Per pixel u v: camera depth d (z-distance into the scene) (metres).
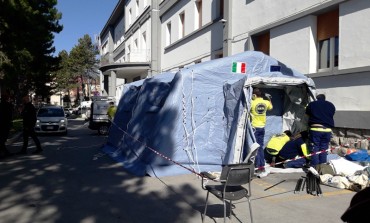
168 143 8.59
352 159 8.24
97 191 6.94
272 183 7.32
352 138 9.22
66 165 9.80
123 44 40.81
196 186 7.24
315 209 5.65
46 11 26.67
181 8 22.69
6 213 5.59
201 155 8.77
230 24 15.44
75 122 34.31
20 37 19.88
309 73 10.76
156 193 6.75
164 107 8.83
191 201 6.21
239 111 8.23
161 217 5.39
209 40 18.75
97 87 70.38
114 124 13.38
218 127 8.95
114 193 6.79
